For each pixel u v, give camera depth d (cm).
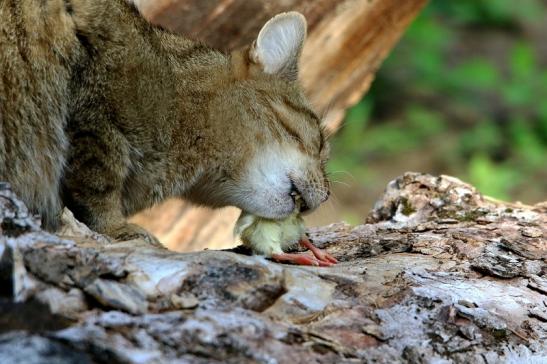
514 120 2158
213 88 880
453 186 969
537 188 1962
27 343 493
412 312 642
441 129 2130
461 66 2294
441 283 699
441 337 629
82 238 671
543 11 2561
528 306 695
